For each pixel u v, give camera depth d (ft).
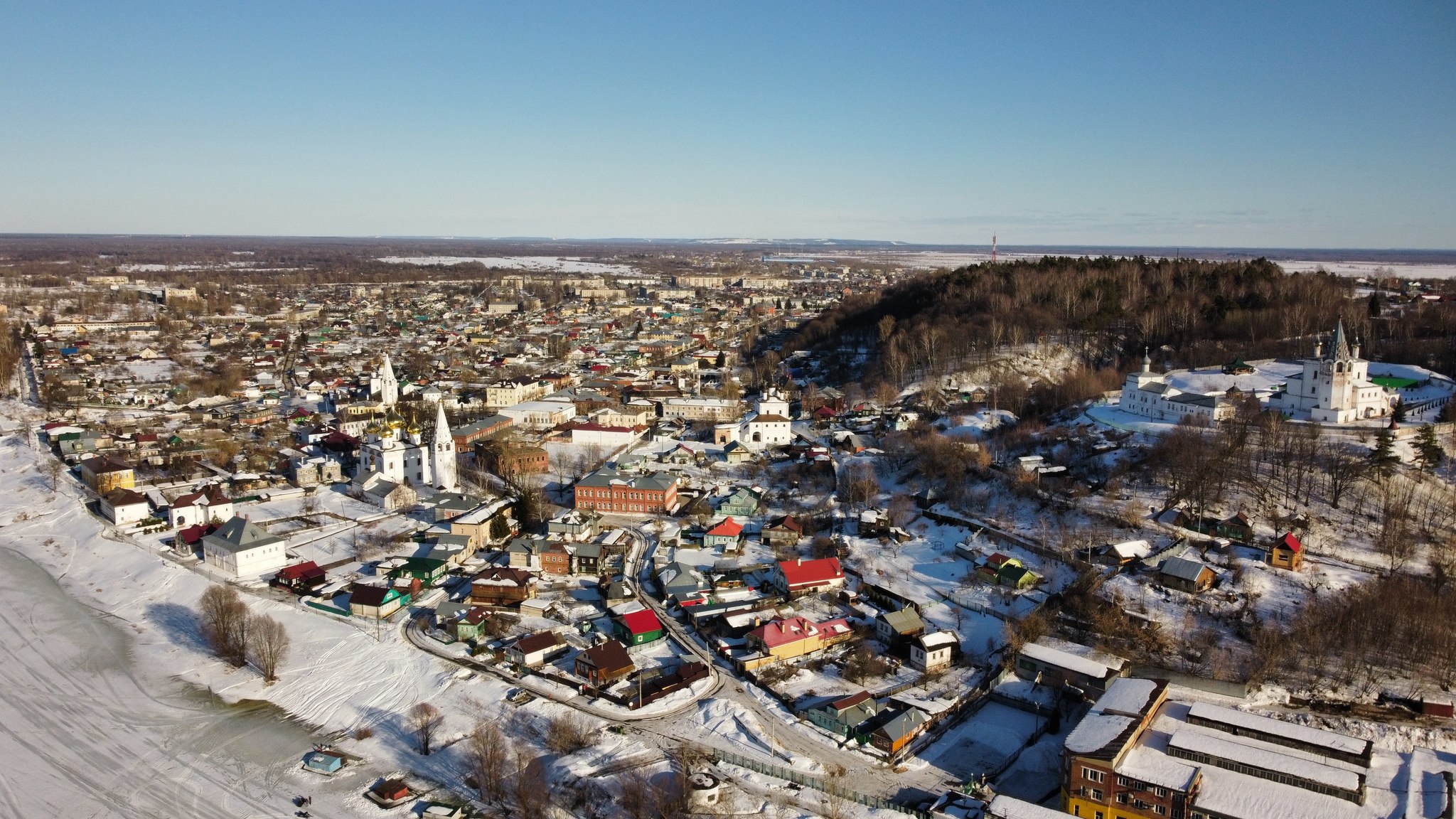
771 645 490.08
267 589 596.70
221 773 409.69
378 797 386.52
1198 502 604.90
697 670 479.82
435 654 509.76
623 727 431.84
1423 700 422.41
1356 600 479.00
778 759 405.39
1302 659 453.17
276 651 493.36
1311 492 609.83
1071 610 515.50
